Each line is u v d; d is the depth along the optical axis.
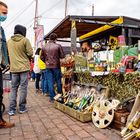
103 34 9.63
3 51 4.17
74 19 7.08
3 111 5.27
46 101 7.01
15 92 5.27
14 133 3.94
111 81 4.89
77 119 4.73
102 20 8.03
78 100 5.21
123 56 4.99
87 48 10.57
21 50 5.25
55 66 6.61
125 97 4.46
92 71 5.65
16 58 5.24
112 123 4.12
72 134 3.84
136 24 8.25
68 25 8.17
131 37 8.59
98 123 4.25
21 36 5.27
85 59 6.41
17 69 5.21
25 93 5.36
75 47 6.79
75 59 6.45
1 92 4.09
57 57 6.62
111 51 5.57
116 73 4.72
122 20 7.91
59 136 3.75
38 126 4.32
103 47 9.41
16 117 5.00
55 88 7.25
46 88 8.24
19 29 5.27
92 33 9.91
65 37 10.91
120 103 4.09
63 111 5.45
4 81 8.44
